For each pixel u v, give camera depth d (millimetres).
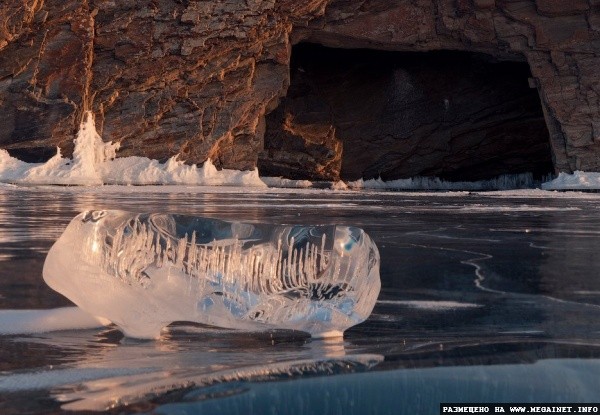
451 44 30484
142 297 3658
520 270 6363
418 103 34031
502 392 2424
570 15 29203
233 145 28719
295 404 2330
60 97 26375
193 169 27859
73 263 3682
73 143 26406
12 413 2285
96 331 3809
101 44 26922
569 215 13984
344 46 31141
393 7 29859
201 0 27422
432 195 24016
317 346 3510
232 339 3684
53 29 26375
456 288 5445
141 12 27109
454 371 2576
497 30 29547
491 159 34531
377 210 14961
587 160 29531
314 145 31531
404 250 7812
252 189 25922
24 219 11469
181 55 27453
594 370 2598
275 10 28328
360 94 34156
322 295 3732
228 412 2287
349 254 3742
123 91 27344
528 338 3654
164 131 27688
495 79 33781
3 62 26109
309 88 32906
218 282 3719
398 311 4523
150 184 26922
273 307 3713
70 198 17797
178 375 2768
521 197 22734
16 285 5121
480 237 9344
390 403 2338
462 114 33938
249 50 28344
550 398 2363
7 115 26156
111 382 2678
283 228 3801
